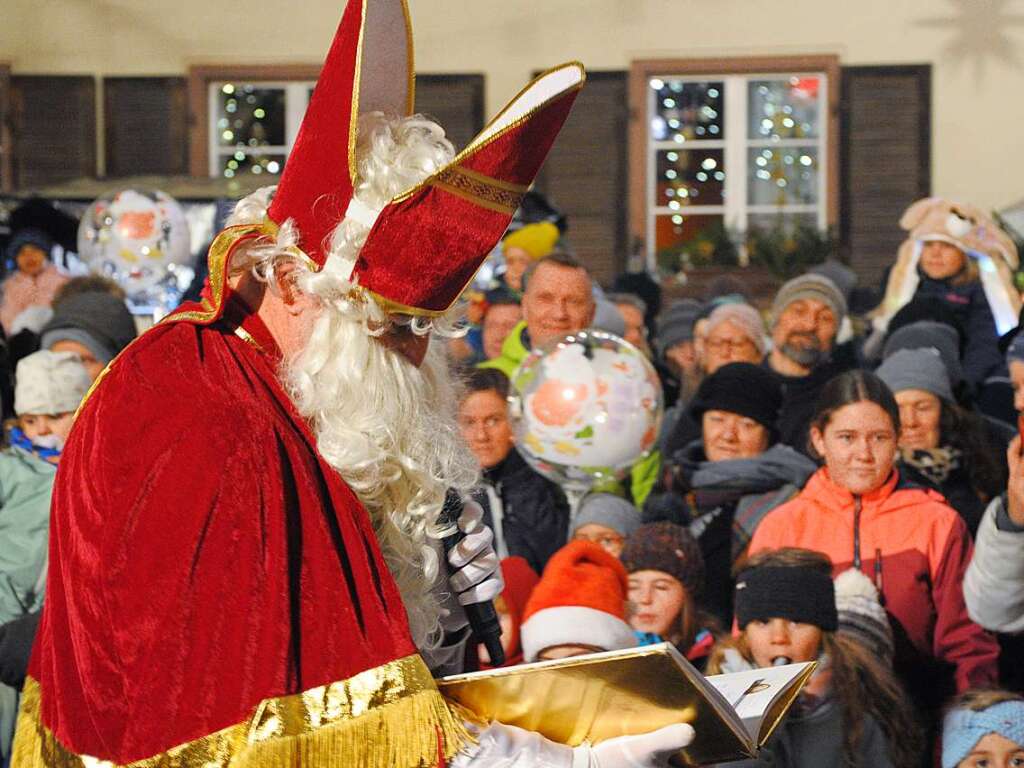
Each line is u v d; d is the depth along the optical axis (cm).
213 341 180
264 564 165
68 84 1248
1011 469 354
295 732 161
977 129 1197
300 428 178
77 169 1249
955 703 343
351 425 178
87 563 170
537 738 179
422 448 185
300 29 1241
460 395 213
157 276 646
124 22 1248
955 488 408
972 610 359
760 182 1230
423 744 165
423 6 1222
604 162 1229
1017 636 358
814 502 381
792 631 338
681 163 1235
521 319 532
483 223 178
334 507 174
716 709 176
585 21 1223
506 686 177
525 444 404
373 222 179
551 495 416
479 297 618
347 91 181
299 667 164
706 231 1097
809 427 436
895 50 1203
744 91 1229
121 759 163
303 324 183
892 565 366
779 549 354
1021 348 405
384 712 165
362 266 178
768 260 1073
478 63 1223
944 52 1198
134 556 166
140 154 1251
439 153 186
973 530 400
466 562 199
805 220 1220
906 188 1202
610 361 406
